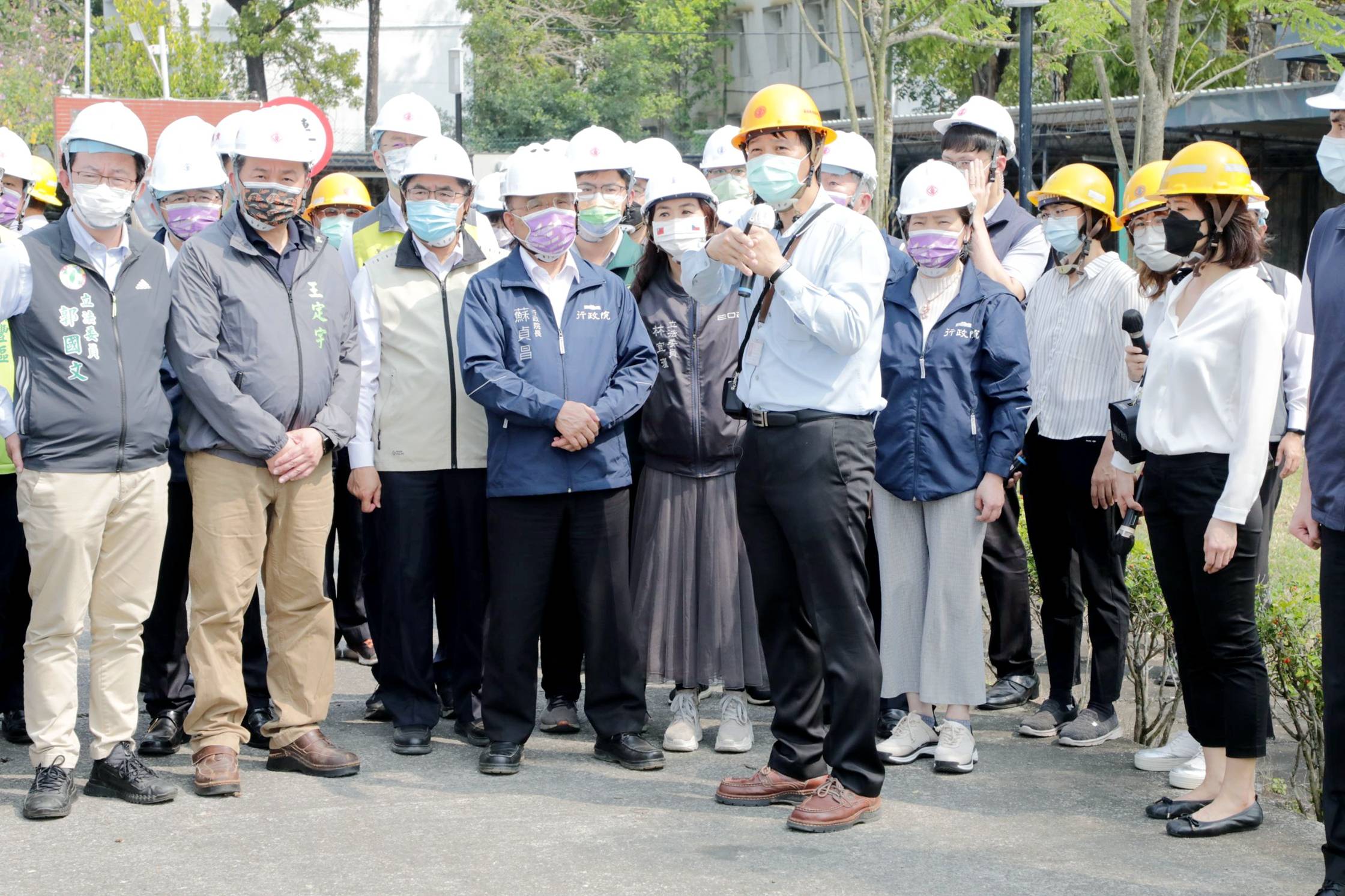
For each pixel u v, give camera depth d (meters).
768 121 4.24
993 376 5.09
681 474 5.41
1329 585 3.82
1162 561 4.46
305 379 4.82
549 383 5.02
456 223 5.20
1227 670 4.33
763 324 4.39
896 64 21.95
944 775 4.99
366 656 6.83
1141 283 4.83
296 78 32.88
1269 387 4.17
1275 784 5.14
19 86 26.39
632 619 5.15
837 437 4.27
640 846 4.20
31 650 4.50
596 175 5.59
